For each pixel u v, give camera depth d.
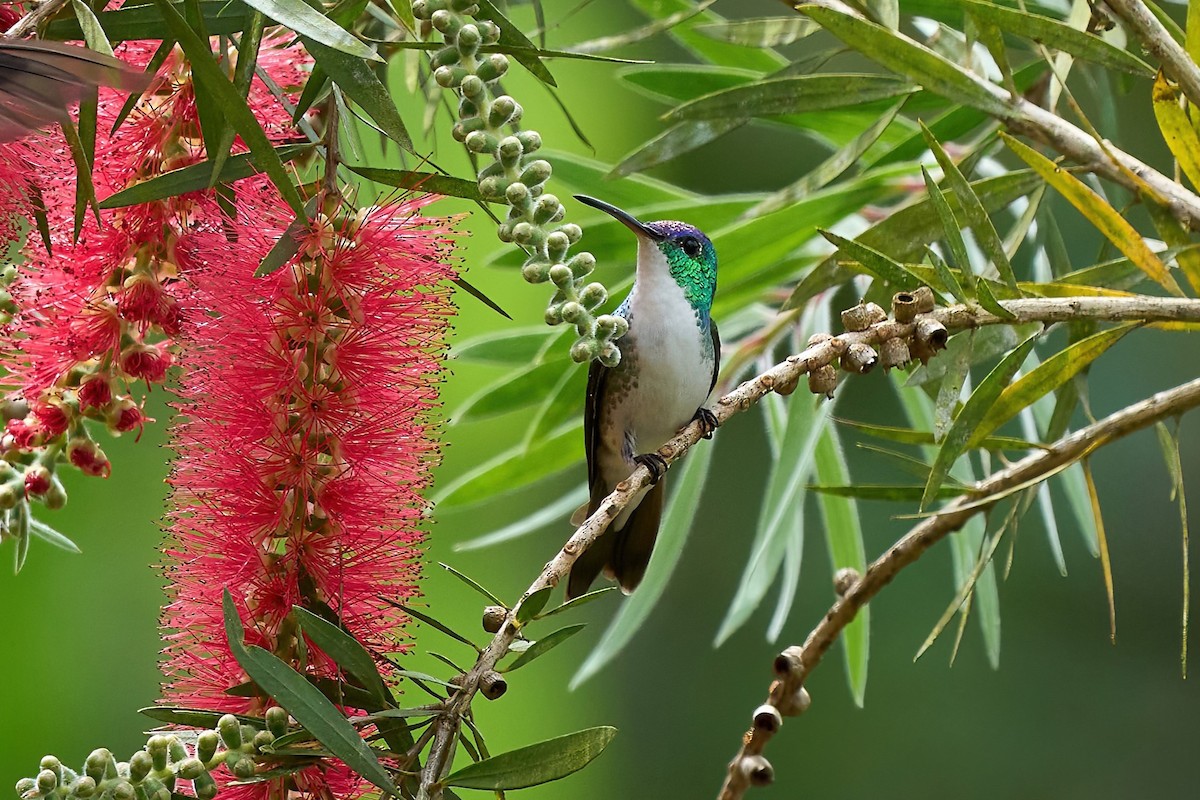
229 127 3.45
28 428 4.18
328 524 3.99
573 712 10.69
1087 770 10.36
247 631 3.94
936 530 4.68
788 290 6.16
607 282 8.86
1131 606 10.62
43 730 8.62
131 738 8.73
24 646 8.72
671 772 10.81
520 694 10.58
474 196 3.86
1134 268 4.79
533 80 10.24
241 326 3.93
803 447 5.66
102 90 4.18
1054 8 5.53
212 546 3.97
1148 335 10.34
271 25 4.05
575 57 3.70
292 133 4.23
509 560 10.32
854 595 4.70
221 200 4.17
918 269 4.45
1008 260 4.36
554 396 6.01
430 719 3.50
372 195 4.20
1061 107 8.70
